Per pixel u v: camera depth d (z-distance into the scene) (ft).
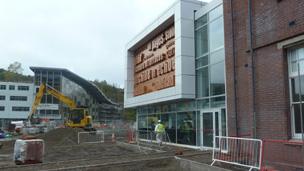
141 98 96.53
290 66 39.29
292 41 38.01
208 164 43.47
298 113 37.81
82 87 352.49
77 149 85.92
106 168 45.80
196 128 71.41
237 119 49.88
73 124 147.84
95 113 354.74
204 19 70.54
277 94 39.75
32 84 340.18
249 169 38.19
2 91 333.83
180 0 73.31
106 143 103.24
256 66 43.55
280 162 38.17
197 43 73.00
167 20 80.43
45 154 74.54
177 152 59.36
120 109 392.27
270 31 41.16
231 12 52.70
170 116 85.51
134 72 112.88
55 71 322.75
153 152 66.13
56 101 303.27
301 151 35.50
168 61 82.69
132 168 47.37
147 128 102.63
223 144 44.47
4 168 46.98
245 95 48.65
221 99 62.80
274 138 39.68
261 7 43.04
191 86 71.92
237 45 51.19
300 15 36.91
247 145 40.34
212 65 66.49
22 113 334.65
